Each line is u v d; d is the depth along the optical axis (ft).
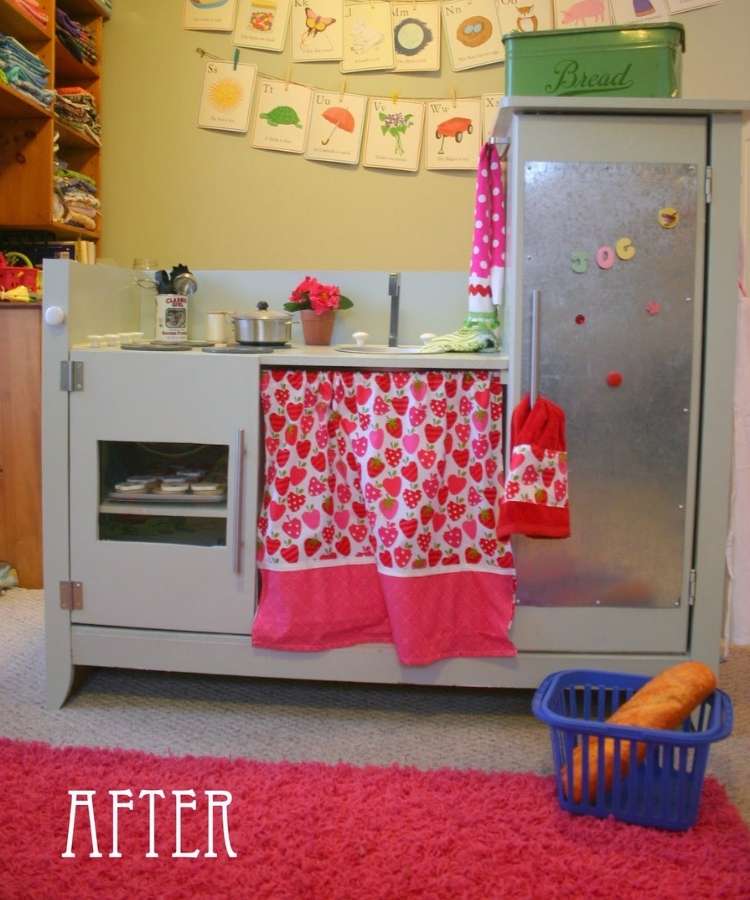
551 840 4.85
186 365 6.48
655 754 5.00
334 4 10.25
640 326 6.31
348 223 10.43
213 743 6.10
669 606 6.53
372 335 8.54
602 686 6.01
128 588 6.64
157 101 10.47
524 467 6.04
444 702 6.90
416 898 4.32
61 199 9.72
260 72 10.37
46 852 4.65
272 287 8.61
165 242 10.59
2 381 9.47
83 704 6.75
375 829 4.91
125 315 7.84
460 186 10.31
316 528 6.51
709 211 6.25
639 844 4.83
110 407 6.54
